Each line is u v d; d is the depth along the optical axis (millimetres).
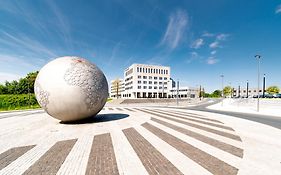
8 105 25922
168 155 5312
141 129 8797
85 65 9711
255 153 5621
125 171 4238
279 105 27938
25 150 5641
